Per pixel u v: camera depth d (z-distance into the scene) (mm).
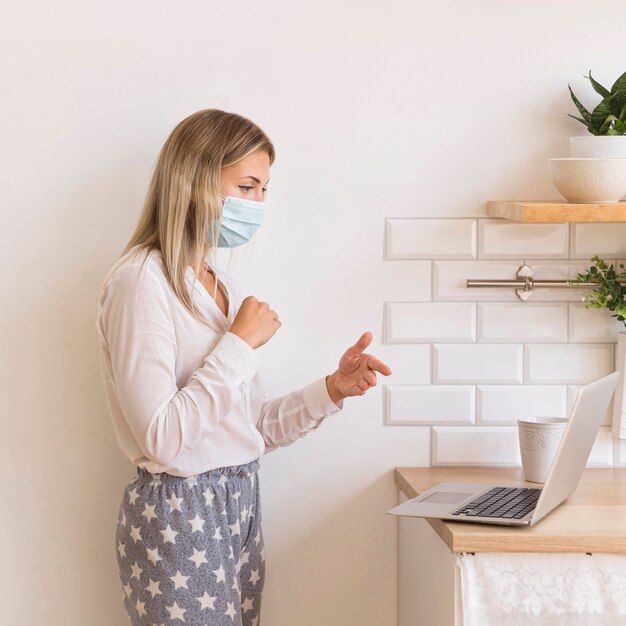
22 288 1911
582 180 1729
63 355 1926
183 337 1539
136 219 1913
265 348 1957
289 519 1990
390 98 1931
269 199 1935
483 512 1549
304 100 1921
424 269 1961
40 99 1883
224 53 1902
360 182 1942
